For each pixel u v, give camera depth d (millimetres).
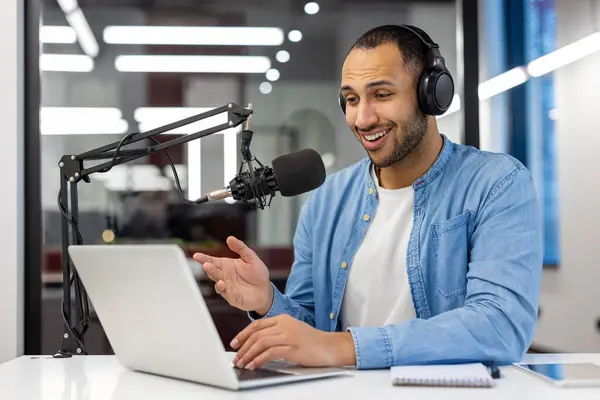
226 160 3365
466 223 1522
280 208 3441
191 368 1113
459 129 3146
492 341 1241
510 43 3258
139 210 3361
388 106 1482
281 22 3449
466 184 1555
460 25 3107
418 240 1576
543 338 3805
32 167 3014
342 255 1679
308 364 1201
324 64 3463
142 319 1141
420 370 1140
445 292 1529
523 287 1335
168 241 3369
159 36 3408
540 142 3418
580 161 3498
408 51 1485
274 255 3438
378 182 1700
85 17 3375
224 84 3432
